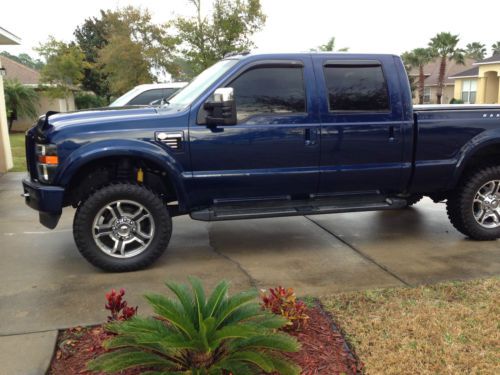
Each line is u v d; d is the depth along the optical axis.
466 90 40.59
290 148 4.86
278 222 6.58
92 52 44.22
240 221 6.65
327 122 4.93
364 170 5.09
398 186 5.28
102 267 4.60
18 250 5.38
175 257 5.13
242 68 4.77
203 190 4.75
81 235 4.50
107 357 2.65
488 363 2.95
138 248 4.72
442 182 5.34
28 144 4.88
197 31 18.02
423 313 3.59
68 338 3.34
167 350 2.74
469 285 4.16
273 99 4.84
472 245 5.47
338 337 3.27
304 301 3.86
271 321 2.86
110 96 38.84
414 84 46.81
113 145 4.42
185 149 4.60
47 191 4.40
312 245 5.52
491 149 5.59
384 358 3.00
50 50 29.27
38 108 28.95
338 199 5.21
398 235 5.90
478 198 5.59
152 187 5.05
